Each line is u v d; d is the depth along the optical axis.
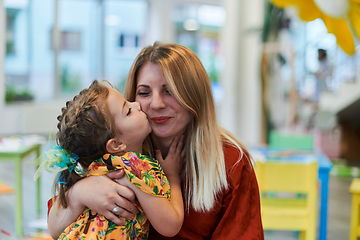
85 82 7.65
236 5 6.00
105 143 0.97
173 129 1.05
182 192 1.09
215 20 8.19
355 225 2.12
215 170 1.05
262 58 5.30
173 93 1.01
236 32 6.03
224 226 1.04
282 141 3.45
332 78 5.84
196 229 1.08
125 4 7.89
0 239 2.65
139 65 1.08
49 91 7.32
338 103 5.66
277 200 2.39
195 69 1.05
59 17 7.33
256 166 2.09
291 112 5.59
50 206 1.12
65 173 1.03
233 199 1.05
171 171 1.06
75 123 0.96
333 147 5.79
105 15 7.78
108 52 7.89
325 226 2.39
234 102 6.05
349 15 3.42
